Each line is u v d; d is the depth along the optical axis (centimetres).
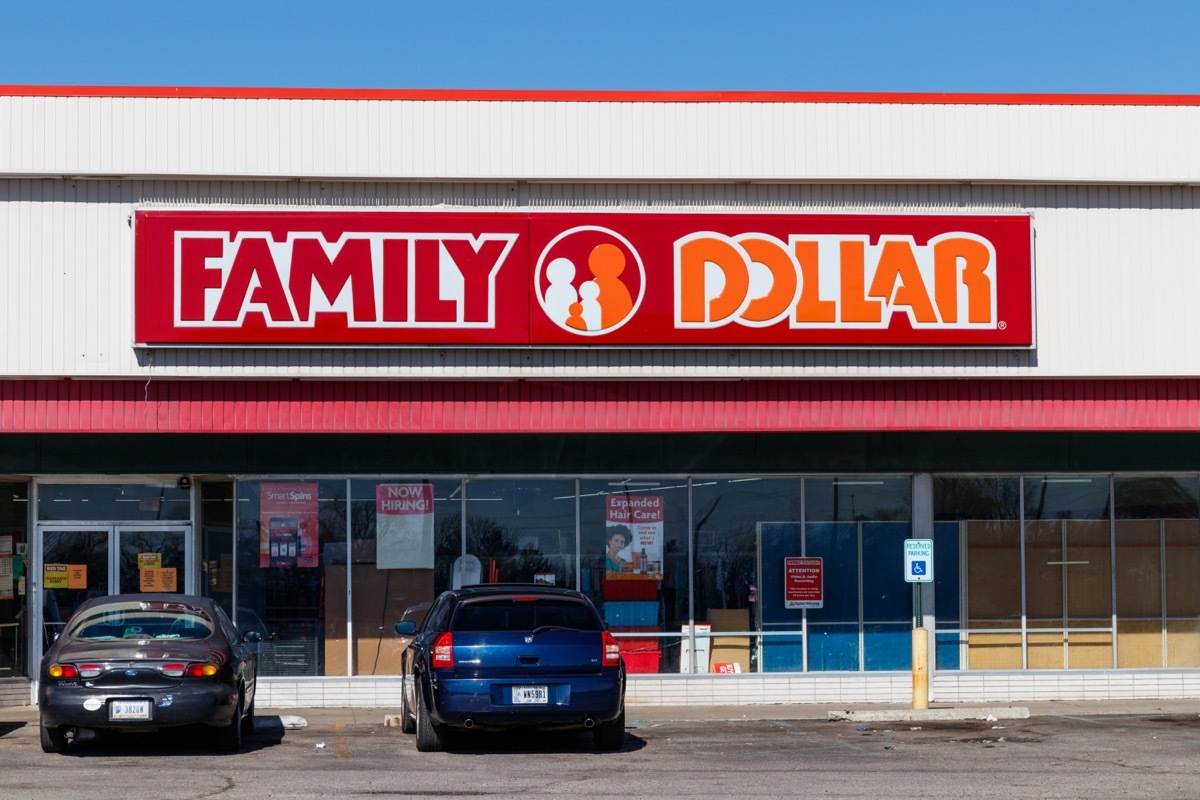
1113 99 2028
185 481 2053
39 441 1966
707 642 2062
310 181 1956
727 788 1166
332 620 2031
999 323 1977
